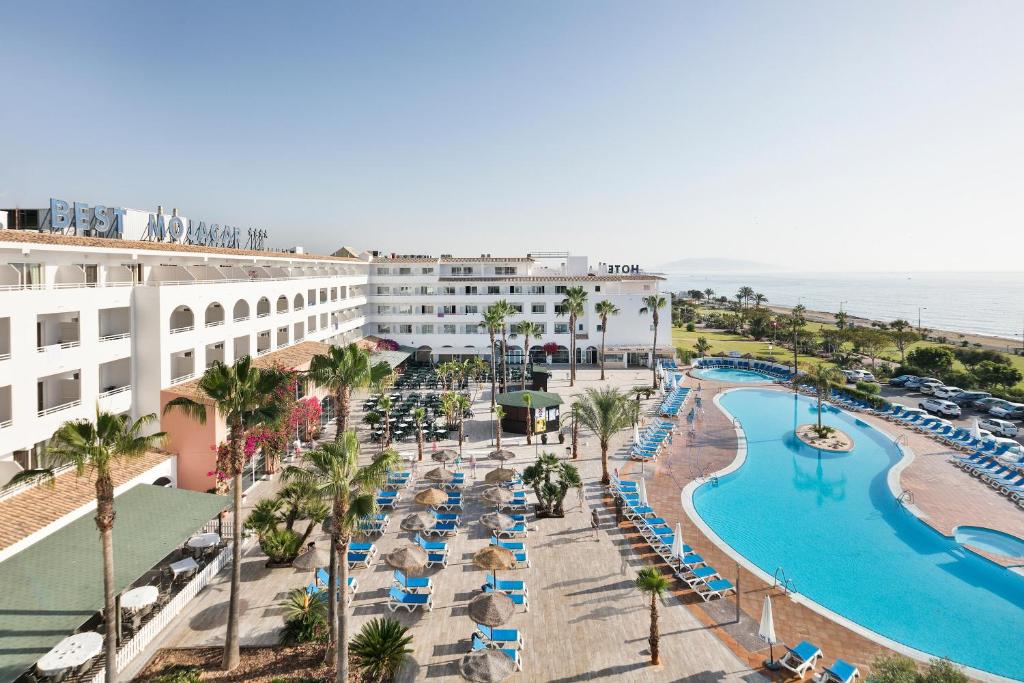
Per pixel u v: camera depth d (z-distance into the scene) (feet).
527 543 86.48
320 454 55.16
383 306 258.37
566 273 308.40
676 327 456.45
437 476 103.91
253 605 69.87
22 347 74.90
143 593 64.85
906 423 160.04
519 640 60.18
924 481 115.24
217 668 57.67
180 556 81.15
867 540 91.04
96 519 51.70
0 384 71.72
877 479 119.34
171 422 98.32
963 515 97.96
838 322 322.34
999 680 56.80
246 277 149.79
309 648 61.46
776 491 112.78
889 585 77.15
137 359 99.40
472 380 221.66
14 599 55.21
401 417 155.63
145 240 130.62
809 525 96.84
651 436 143.84
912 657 59.98
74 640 55.88
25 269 84.53
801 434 151.02
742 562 81.56
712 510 103.24
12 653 47.73
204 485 98.27
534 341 257.34
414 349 257.14
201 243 157.48
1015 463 122.93
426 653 60.44
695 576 75.77
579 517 96.32
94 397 88.53
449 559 81.76
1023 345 352.90
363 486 55.47
